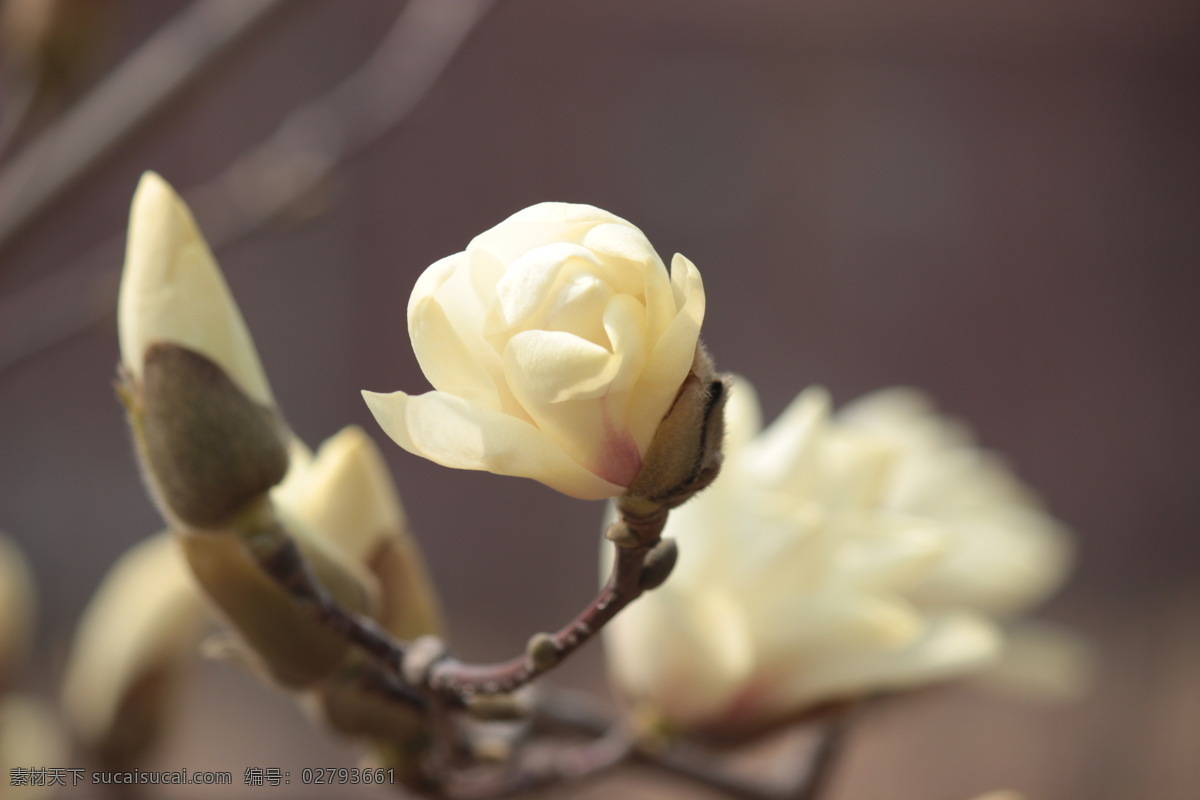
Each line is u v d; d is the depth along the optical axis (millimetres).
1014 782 1796
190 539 498
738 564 562
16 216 806
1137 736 1829
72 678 733
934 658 559
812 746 589
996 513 648
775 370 2979
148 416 486
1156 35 3086
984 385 3080
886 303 3041
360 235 2785
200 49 836
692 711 565
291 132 927
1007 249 3111
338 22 2562
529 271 429
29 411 2592
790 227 3023
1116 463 3084
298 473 532
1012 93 3121
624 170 2957
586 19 2910
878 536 565
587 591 2762
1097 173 3150
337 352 2768
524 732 565
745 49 3012
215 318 488
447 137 2852
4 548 866
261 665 516
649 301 430
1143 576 2848
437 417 435
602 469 439
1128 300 3141
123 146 824
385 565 529
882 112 3061
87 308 895
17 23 782
